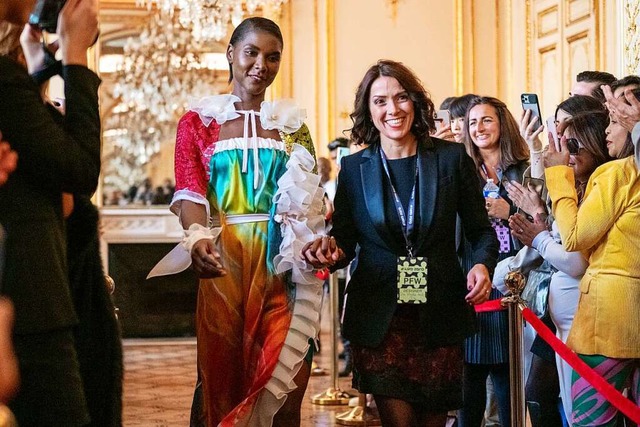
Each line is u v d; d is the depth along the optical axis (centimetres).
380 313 468
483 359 566
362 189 480
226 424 455
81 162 313
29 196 309
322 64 1376
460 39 1382
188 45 1514
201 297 480
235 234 473
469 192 483
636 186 482
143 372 1116
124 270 1483
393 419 468
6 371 221
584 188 564
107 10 1459
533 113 589
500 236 594
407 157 482
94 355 344
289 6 1376
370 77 480
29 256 305
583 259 514
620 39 1048
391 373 466
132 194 1584
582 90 668
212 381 478
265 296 472
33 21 325
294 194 466
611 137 528
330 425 775
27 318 302
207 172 478
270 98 1371
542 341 559
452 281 475
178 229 1489
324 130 1373
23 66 312
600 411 492
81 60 326
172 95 1534
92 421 344
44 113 310
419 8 1386
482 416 578
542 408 566
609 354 482
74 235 341
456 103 688
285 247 464
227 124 480
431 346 466
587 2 1138
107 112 1566
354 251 488
